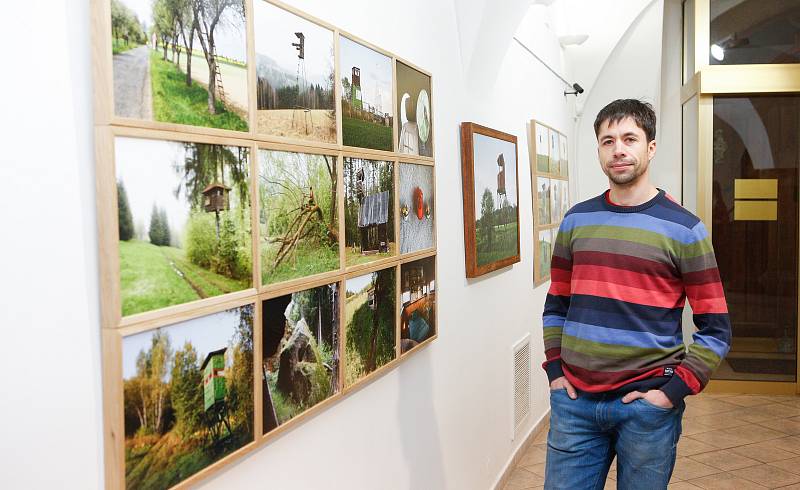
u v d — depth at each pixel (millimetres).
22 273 907
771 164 5559
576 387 2166
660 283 2055
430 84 2576
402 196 2264
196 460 1204
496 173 3541
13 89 897
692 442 4426
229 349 1305
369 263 1966
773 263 5609
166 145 1124
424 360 2584
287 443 1595
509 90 4008
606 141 2127
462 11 2986
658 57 6387
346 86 1831
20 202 906
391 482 2256
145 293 1074
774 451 4215
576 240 2230
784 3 5523
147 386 1079
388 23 2223
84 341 996
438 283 2752
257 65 1406
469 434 3174
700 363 1988
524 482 3779
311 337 1643
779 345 5633
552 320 2355
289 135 1529
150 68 1090
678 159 6449
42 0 940
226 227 1288
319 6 1733
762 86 5426
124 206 1031
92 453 1008
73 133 985
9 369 890
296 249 1558
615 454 2258
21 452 905
